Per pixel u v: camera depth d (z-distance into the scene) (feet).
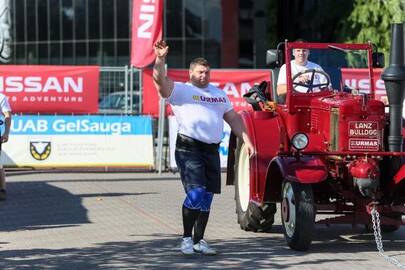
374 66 35.27
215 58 118.62
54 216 39.78
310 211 29.96
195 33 118.52
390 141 31.07
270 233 35.47
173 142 59.16
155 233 35.12
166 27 118.21
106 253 30.68
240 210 36.45
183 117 29.71
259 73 58.65
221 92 30.37
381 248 30.27
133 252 30.83
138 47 55.52
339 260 29.30
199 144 29.66
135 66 55.83
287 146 33.50
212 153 29.94
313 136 32.81
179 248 31.58
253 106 36.50
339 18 78.28
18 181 53.52
